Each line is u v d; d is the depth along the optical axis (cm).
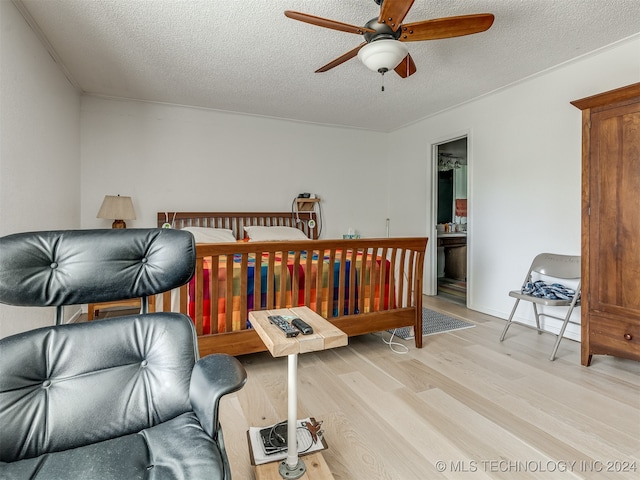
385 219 547
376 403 195
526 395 204
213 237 379
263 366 247
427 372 234
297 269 242
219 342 220
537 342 292
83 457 93
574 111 299
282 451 148
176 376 117
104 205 349
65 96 316
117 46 268
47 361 107
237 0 214
